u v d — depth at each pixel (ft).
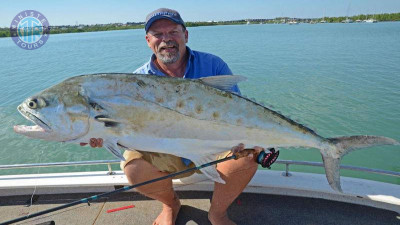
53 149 23.73
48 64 80.59
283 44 113.19
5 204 9.57
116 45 141.18
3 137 25.89
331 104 32.30
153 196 8.13
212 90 7.26
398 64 57.26
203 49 102.78
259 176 9.52
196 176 9.29
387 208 8.48
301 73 51.16
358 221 8.23
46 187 9.81
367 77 45.65
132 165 7.90
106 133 6.93
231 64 65.72
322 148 7.65
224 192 7.84
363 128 25.68
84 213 9.14
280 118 7.58
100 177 9.83
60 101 6.72
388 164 19.86
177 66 8.84
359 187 8.63
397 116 28.09
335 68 55.06
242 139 7.55
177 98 7.07
